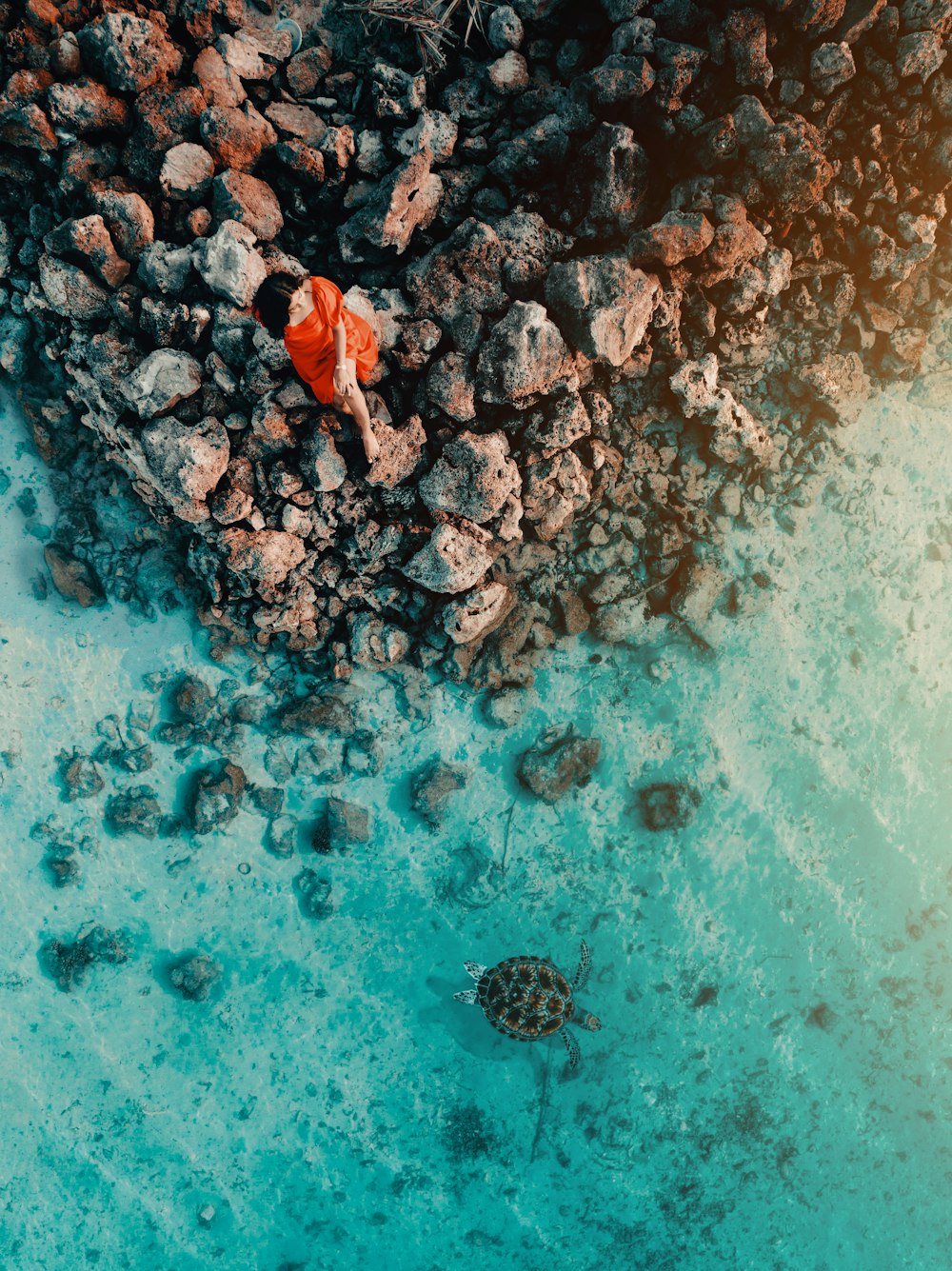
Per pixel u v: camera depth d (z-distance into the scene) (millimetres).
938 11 5066
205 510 5430
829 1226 6559
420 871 6320
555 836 6379
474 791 6344
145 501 5836
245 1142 6230
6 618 6102
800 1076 6539
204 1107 6215
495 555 5867
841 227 5641
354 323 4938
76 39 5117
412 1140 6297
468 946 6336
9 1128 6105
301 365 4840
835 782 6422
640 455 5965
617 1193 6398
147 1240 6145
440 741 6297
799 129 5266
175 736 6145
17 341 5629
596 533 6027
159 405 5219
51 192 5391
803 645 6391
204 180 5215
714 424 5824
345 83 5418
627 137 5219
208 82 5184
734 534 6234
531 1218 6332
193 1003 6227
